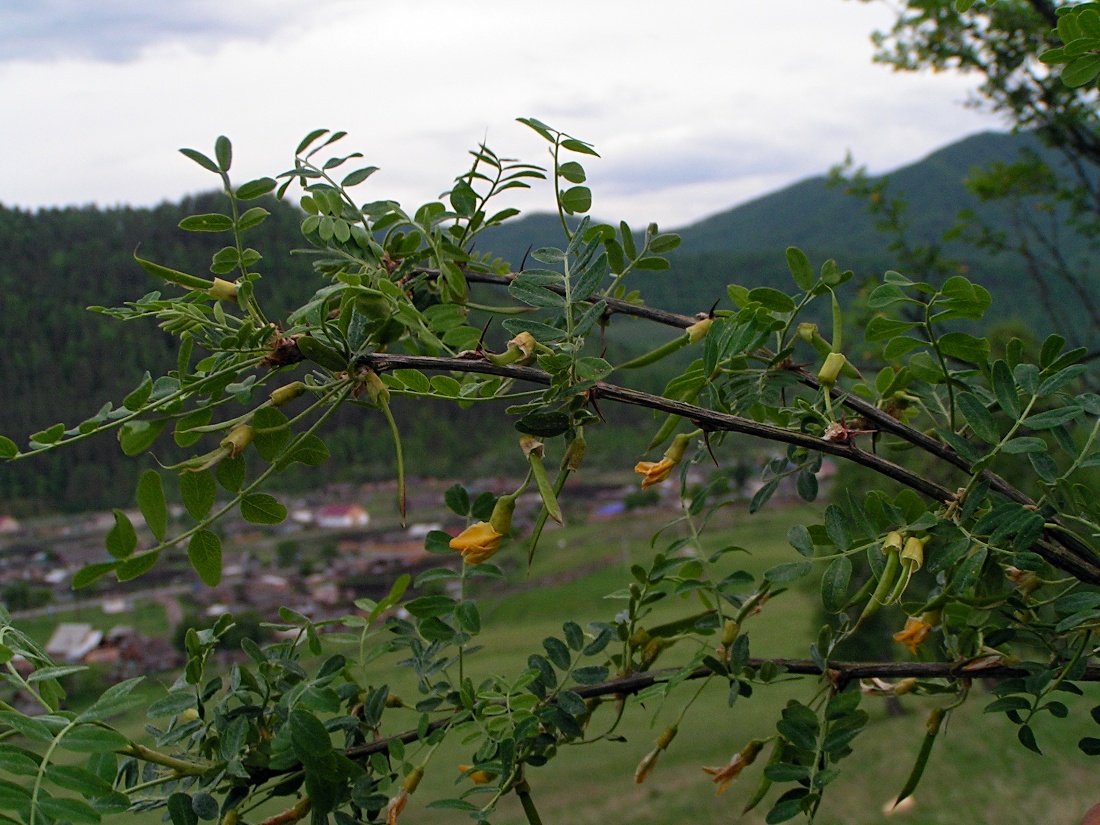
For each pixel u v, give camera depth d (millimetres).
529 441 1111
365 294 1044
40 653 936
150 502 964
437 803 1146
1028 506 1090
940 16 5938
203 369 1070
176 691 1134
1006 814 7238
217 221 1162
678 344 1293
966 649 1260
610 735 1265
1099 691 9438
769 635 12641
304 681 1073
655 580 1312
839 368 1169
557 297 1122
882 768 9430
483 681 1322
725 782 1235
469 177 1415
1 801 750
